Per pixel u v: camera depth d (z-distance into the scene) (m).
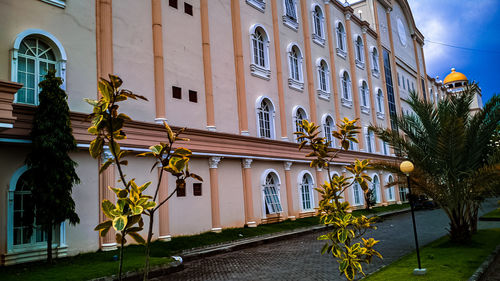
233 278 8.49
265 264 9.96
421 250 10.62
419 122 12.64
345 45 26.95
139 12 13.19
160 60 13.41
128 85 12.38
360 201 25.44
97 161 11.02
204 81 15.20
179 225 13.11
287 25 21.02
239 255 11.52
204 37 15.47
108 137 3.45
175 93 13.90
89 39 11.52
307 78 22.06
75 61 11.05
